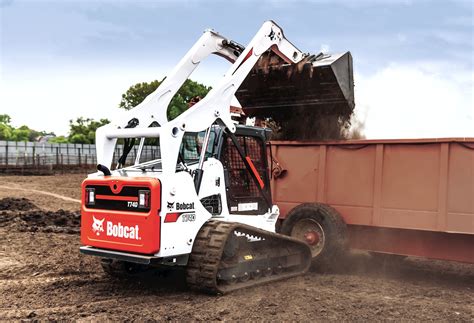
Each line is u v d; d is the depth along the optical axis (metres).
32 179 31.42
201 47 8.55
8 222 13.20
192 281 6.75
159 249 6.37
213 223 6.93
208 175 7.21
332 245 8.41
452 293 7.31
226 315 5.96
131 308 6.18
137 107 7.71
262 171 8.30
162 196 6.41
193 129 6.99
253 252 7.50
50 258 9.17
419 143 7.97
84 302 6.50
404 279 8.34
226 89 7.62
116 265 7.62
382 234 8.53
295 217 8.82
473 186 7.46
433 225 7.80
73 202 20.05
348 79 9.36
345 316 5.94
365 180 8.52
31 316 5.88
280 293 6.93
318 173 9.01
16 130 71.44
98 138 7.31
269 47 8.66
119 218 6.64
